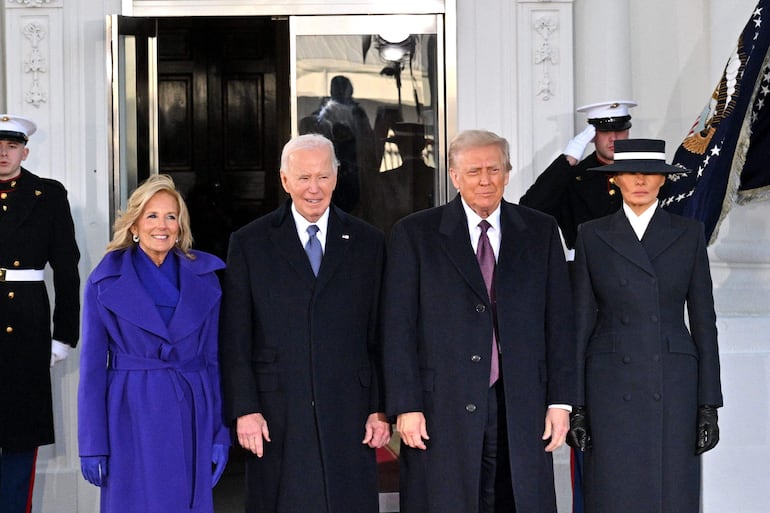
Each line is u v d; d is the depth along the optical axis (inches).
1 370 384.5
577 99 465.1
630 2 471.8
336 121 473.1
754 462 391.5
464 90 463.8
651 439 311.7
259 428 301.7
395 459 458.0
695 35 472.7
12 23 451.2
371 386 313.0
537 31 459.5
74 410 446.9
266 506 305.3
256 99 680.4
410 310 304.7
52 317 438.6
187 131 679.1
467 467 297.3
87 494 446.9
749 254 413.4
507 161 305.6
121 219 310.8
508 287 303.0
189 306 306.0
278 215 315.3
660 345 313.6
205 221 680.4
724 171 375.6
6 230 392.2
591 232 324.5
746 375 391.9
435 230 308.8
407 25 470.3
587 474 321.7
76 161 452.8
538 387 301.6
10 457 392.5
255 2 468.8
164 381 301.9
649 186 318.7
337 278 310.0
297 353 305.9
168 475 299.0
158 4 466.0
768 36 373.1
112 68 441.1
